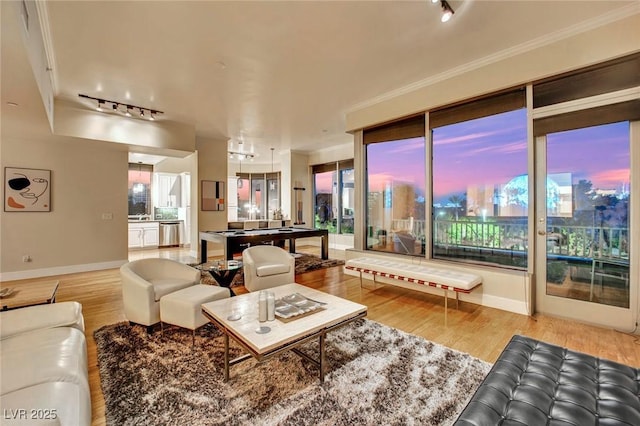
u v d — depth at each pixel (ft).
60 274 16.60
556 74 9.57
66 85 12.91
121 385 6.13
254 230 20.49
